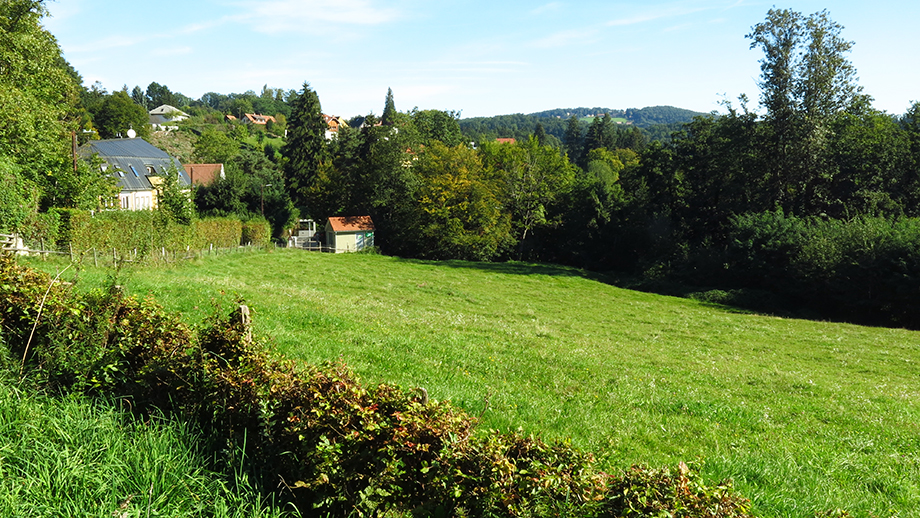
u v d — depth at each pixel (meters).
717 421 10.85
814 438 10.32
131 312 6.57
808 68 47.31
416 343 14.30
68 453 4.78
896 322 38.31
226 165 85.50
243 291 18.92
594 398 11.53
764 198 53.38
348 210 76.38
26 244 27.23
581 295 42.84
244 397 5.31
